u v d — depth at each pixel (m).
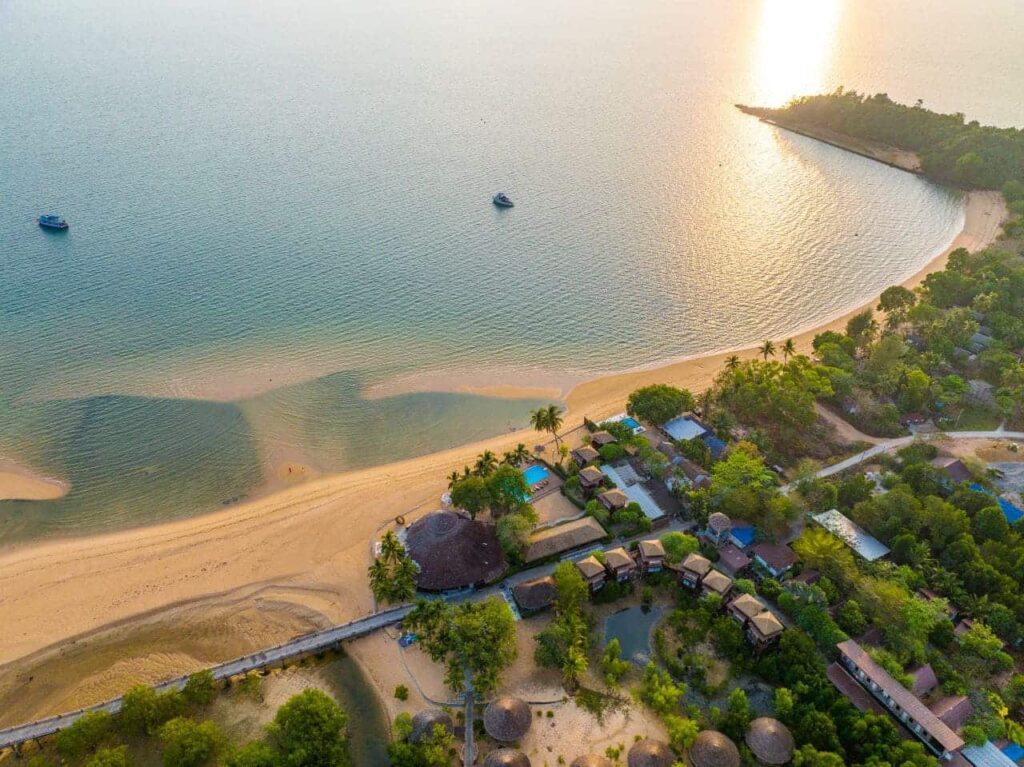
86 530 111.44
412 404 141.62
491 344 161.12
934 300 166.50
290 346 156.75
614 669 85.81
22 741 79.12
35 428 130.88
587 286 184.62
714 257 199.88
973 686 83.44
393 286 181.25
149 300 170.12
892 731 75.88
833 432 129.88
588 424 133.38
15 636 93.50
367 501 117.00
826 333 155.50
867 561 99.50
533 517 106.44
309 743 75.19
